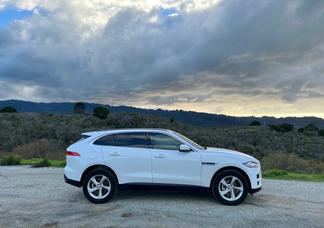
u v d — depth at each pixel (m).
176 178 8.60
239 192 8.50
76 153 8.94
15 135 37.34
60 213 7.86
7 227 6.88
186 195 9.50
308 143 48.84
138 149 8.80
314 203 8.72
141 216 7.58
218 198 8.51
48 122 52.09
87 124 51.44
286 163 18.58
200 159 8.59
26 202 8.86
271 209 8.15
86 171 8.89
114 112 60.88
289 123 68.19
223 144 39.47
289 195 9.61
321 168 17.58
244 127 64.75
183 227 6.84
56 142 25.67
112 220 7.31
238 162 8.53
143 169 8.70
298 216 7.58
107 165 8.77
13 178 12.40
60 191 10.15
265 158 20.05
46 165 15.55
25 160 17.80
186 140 9.04
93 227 6.86
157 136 8.92
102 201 8.70
